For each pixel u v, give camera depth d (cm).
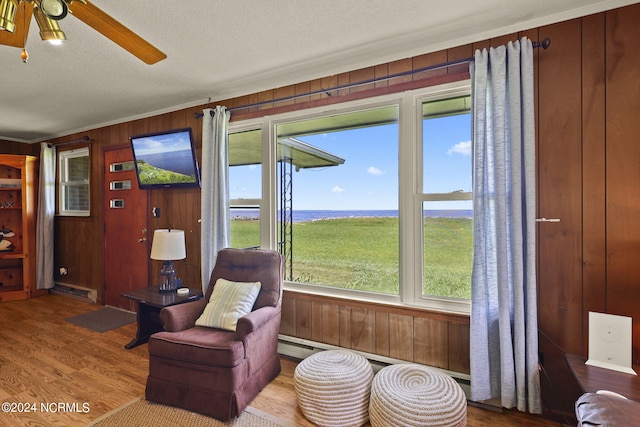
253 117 284
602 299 172
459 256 215
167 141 316
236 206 308
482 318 185
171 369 194
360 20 186
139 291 292
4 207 438
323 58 231
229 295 226
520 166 178
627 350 149
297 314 260
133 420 182
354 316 238
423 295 222
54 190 457
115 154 389
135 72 251
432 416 152
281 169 285
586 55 175
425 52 218
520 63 179
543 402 184
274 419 184
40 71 247
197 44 210
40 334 308
